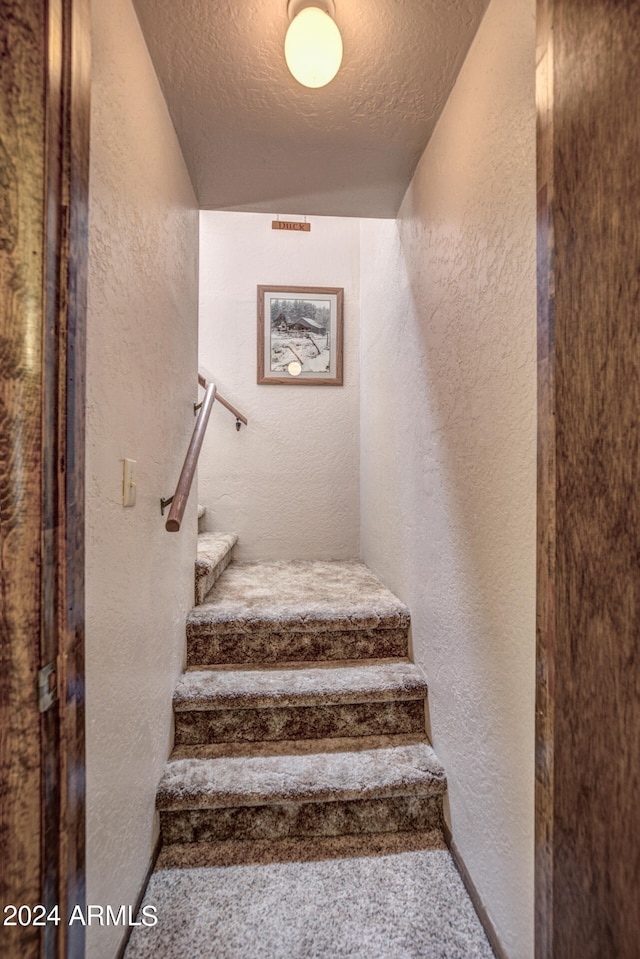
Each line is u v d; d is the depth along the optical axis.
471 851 1.07
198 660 1.61
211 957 0.93
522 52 0.84
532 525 0.82
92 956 0.77
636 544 0.46
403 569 1.76
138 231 1.00
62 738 0.60
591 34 0.52
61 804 0.59
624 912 0.47
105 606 0.82
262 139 1.36
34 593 0.56
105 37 0.80
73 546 0.62
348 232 2.77
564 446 0.60
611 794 0.50
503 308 0.92
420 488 1.52
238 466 2.72
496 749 0.95
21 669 0.55
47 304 0.57
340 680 1.48
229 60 1.07
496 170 0.95
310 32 0.91
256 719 1.42
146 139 1.05
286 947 0.95
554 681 0.62
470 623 1.09
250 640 1.62
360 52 1.05
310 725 1.43
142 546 1.05
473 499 1.08
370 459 2.45
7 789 0.54
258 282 2.73
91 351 0.75
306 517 2.76
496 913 0.94
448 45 1.04
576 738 0.57
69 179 0.60
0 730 0.54
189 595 1.66
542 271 0.65
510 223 0.89
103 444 0.81
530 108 0.81
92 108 0.75
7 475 0.54
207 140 1.36
